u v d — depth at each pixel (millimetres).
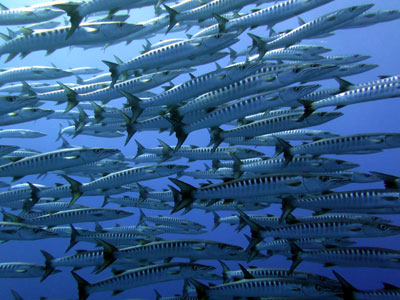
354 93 1942
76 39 2070
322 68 1979
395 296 1704
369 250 1937
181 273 2160
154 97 2143
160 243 2172
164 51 2123
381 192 1855
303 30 2162
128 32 2109
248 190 1959
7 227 2193
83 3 1926
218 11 2178
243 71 1973
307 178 1884
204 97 2092
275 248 2164
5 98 1925
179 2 2652
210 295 2002
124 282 2152
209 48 2100
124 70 2172
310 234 1978
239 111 2076
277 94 2023
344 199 1912
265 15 2107
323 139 2094
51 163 2131
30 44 2076
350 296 1755
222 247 2160
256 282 1960
